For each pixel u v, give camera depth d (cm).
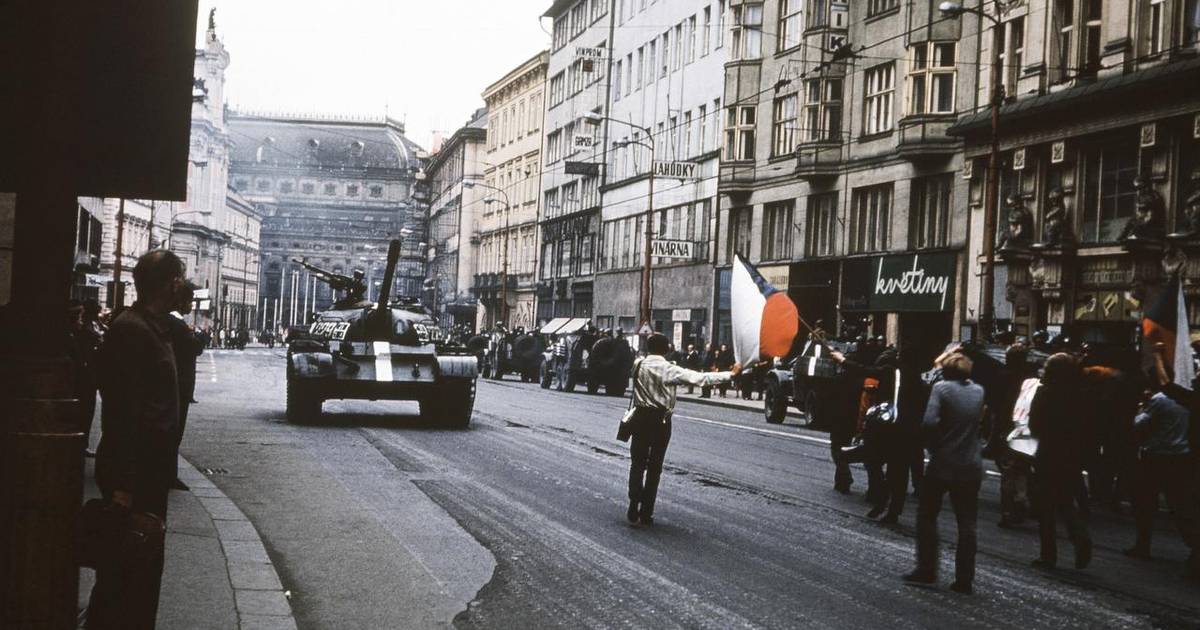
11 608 402
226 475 1380
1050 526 988
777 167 4538
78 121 600
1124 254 2738
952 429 867
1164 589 918
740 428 2528
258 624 664
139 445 518
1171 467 1079
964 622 764
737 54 4806
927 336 3581
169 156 651
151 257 544
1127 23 2773
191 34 531
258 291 15975
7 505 405
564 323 6631
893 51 3809
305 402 2164
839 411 1445
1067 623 774
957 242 3438
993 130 2828
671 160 5638
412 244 14212
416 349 2211
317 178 17850
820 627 732
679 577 873
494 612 745
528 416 2622
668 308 5472
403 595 787
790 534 1101
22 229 410
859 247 4012
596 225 6706
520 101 8806
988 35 3372
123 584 494
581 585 834
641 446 1123
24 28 404
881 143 3869
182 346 1195
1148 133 2650
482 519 1116
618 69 6506
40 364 407
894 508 1210
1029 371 1638
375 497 1241
